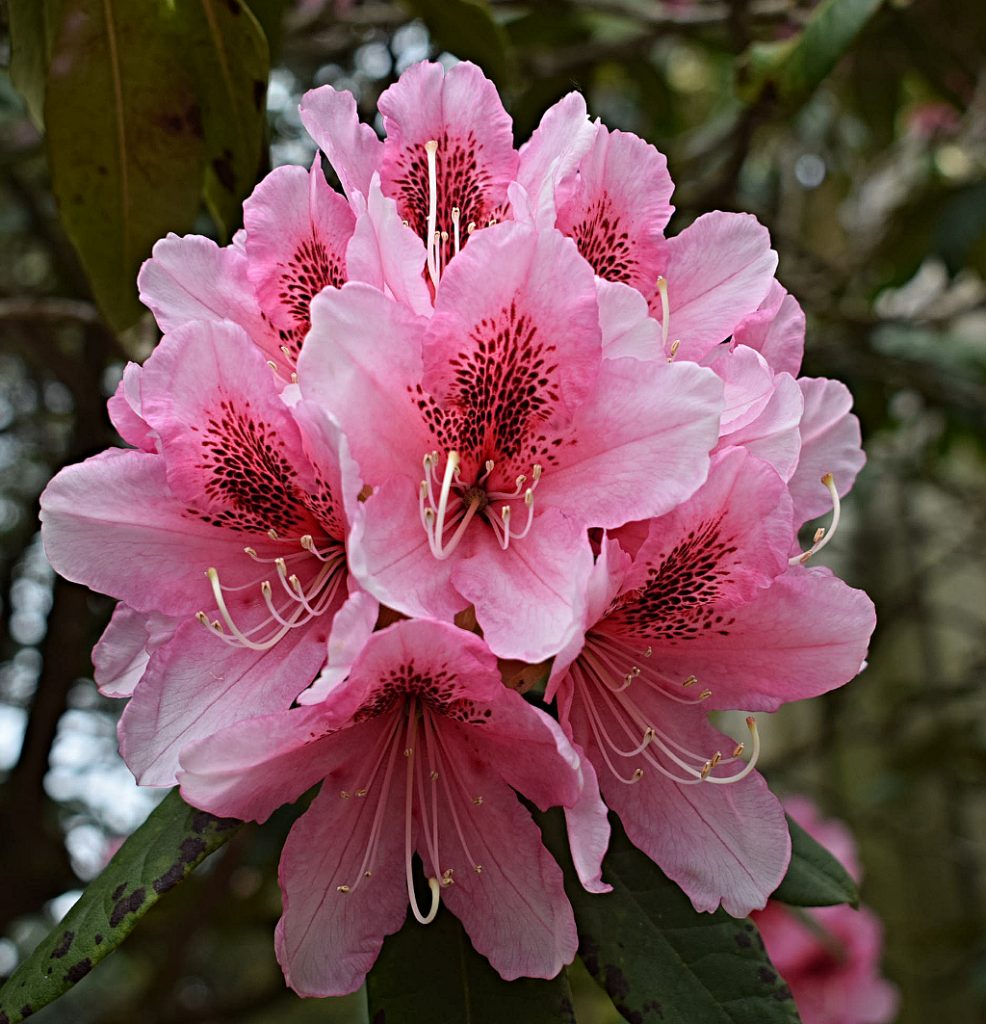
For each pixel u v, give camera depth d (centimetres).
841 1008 63
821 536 31
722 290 31
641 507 27
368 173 31
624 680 30
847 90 74
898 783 94
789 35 52
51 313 44
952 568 110
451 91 32
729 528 28
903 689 110
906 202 75
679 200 59
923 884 112
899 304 90
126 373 29
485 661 26
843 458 34
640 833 30
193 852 28
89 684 68
